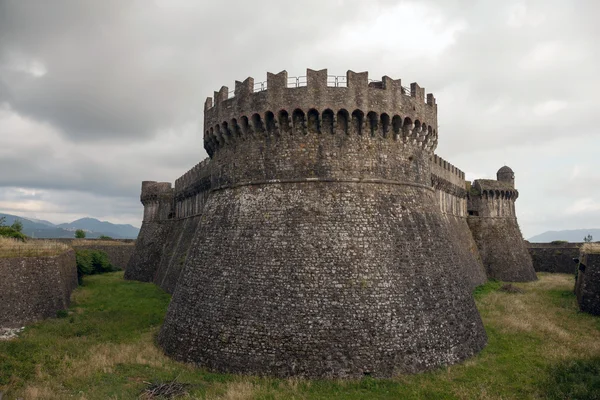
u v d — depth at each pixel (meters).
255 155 27.66
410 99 28.70
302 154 26.53
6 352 24.52
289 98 26.61
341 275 23.69
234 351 23.09
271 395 19.61
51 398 18.38
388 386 20.92
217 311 24.70
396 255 25.05
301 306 23.09
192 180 55.69
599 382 20.66
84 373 22.06
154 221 71.12
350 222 25.05
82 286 58.72
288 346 22.38
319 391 20.27
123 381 21.06
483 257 64.12
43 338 29.52
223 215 28.23
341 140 26.66
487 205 66.44
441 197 52.38
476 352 25.92
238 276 25.03
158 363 24.23
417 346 23.22
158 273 62.97
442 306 25.42
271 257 24.66
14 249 39.22
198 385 20.80
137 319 36.16
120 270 85.06
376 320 22.97
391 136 27.91
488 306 40.28
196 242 30.03
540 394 19.84
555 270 75.62
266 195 26.55
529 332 30.31
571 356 25.05
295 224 25.12
